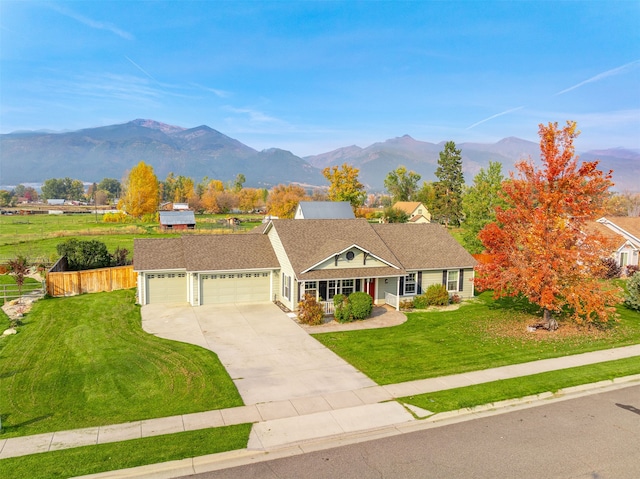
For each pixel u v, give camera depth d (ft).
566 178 68.33
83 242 119.34
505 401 47.65
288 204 327.06
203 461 35.88
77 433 39.88
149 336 69.92
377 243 96.17
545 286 69.36
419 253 98.48
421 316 84.74
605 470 35.32
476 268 80.64
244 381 52.85
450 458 36.91
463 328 76.38
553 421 43.80
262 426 41.75
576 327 76.59
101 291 101.71
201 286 90.33
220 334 71.72
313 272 84.23
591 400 48.85
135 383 51.70
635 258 135.03
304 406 46.19
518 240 73.05
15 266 92.99
